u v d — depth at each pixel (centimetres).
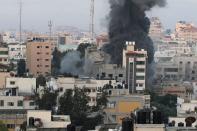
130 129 13425
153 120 13450
